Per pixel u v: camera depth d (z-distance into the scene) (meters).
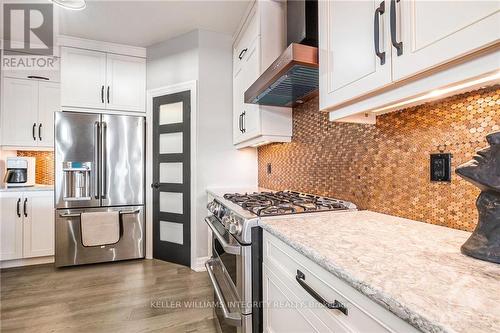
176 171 2.99
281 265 1.04
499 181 0.65
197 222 2.80
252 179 3.04
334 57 1.12
